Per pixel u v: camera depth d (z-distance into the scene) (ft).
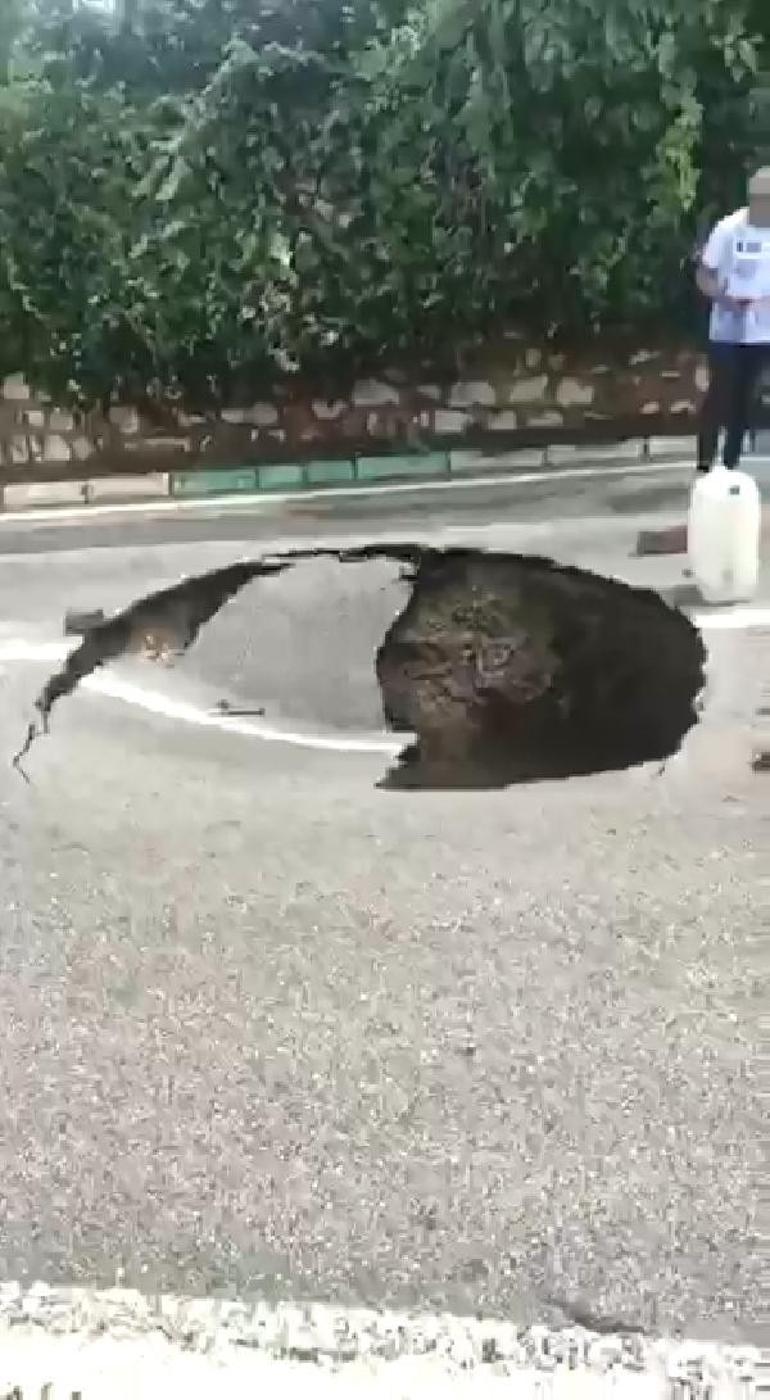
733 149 24.04
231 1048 11.21
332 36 23.72
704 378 24.93
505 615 18.80
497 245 24.49
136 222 24.34
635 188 24.16
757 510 18.65
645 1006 11.44
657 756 15.56
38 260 24.36
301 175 24.29
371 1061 10.98
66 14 23.38
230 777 15.48
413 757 15.92
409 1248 9.37
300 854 13.89
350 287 24.72
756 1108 10.30
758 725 15.93
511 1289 9.04
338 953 12.30
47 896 13.32
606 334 24.89
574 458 24.81
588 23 23.24
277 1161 10.08
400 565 20.47
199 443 25.20
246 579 20.24
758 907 12.62
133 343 24.72
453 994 11.70
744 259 21.83
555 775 15.31
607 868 13.38
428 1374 8.52
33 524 23.57
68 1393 8.51
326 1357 8.66
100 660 18.47
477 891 13.10
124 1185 9.95
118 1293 9.14
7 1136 10.39
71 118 23.84
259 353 24.93
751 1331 8.66
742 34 23.31
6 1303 9.09
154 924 12.84
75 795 15.19
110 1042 11.34
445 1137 10.21
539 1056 10.93
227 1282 9.19
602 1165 9.89
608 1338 8.68
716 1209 9.50
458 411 25.27
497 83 23.67
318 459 25.04
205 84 23.84
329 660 18.03
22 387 24.90
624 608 18.70
